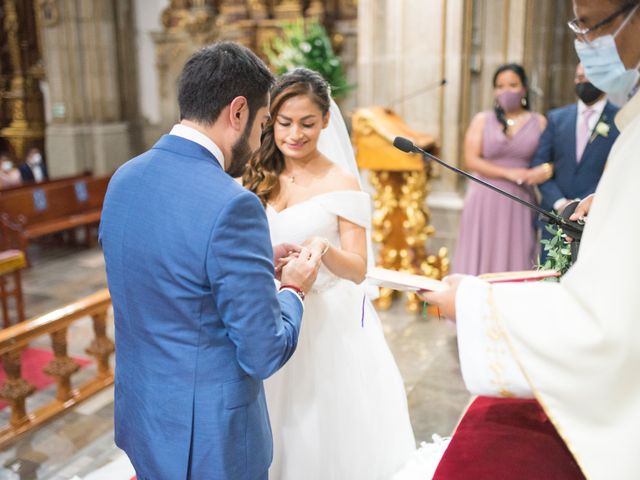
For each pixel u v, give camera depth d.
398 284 1.63
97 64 10.65
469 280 1.50
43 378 4.32
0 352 3.24
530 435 1.66
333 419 2.27
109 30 10.73
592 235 1.26
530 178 3.87
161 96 11.09
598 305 1.18
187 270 1.41
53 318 3.56
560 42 6.44
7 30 11.59
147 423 1.55
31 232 7.37
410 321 4.79
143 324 1.51
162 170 1.49
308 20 9.06
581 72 3.53
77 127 10.78
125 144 11.19
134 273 1.49
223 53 1.51
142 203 1.47
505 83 4.00
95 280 6.81
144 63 11.20
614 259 1.16
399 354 4.19
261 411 1.65
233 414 1.50
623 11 1.28
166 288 1.45
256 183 2.21
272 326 1.45
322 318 2.28
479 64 5.15
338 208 2.16
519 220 4.14
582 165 3.63
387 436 2.54
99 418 3.64
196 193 1.42
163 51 10.69
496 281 1.92
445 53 5.10
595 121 3.60
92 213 8.37
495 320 1.38
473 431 1.70
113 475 2.94
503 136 4.04
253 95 1.54
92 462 3.17
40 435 3.45
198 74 1.49
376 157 4.58
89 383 3.97
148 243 1.45
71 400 3.77
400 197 4.84
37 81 11.98
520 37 5.01
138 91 11.39
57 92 10.69
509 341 1.35
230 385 1.50
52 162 10.99
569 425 1.27
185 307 1.44
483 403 1.87
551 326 1.27
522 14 4.96
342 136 2.51
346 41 9.13
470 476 1.50
